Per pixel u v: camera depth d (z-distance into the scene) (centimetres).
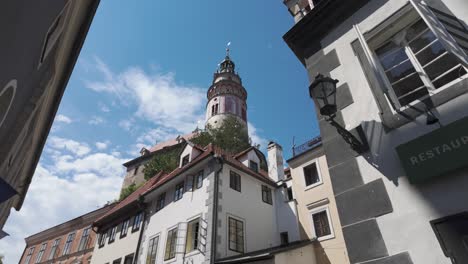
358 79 407
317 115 446
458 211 246
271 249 962
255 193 1350
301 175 1370
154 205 1468
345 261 1001
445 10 333
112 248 1580
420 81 351
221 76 4781
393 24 400
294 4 693
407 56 381
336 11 504
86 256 1908
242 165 1439
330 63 468
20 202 905
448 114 288
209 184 1178
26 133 443
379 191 311
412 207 278
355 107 389
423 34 375
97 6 505
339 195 347
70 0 370
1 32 193
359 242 301
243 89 4691
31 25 250
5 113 271
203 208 1130
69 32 498
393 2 422
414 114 316
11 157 393
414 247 260
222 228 1062
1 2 177
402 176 299
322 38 516
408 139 309
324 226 1162
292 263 901
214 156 1237
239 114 4206
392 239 278
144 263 1258
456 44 294
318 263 1051
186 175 1335
